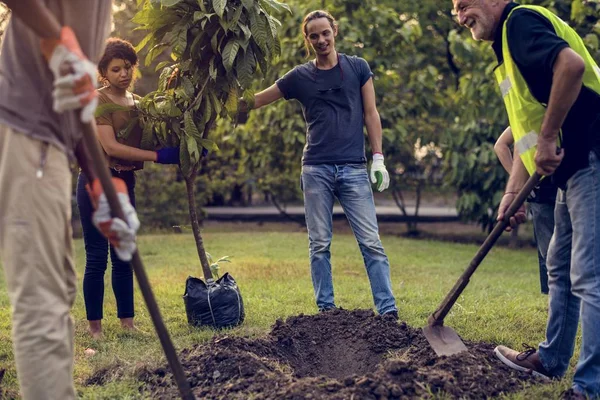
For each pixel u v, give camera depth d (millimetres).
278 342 4324
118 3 8797
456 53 10164
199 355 3865
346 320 4562
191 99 4852
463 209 11250
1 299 6402
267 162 12117
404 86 11648
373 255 5148
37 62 2729
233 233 12602
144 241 11172
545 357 3674
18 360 2701
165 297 6367
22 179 2691
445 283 7312
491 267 8703
